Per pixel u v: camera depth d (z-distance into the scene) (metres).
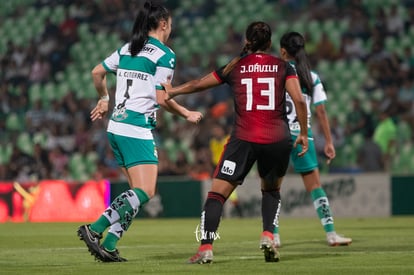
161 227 47.25
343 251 29.56
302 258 26.31
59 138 77.12
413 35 84.38
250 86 24.33
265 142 24.00
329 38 84.81
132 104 25.69
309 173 33.03
